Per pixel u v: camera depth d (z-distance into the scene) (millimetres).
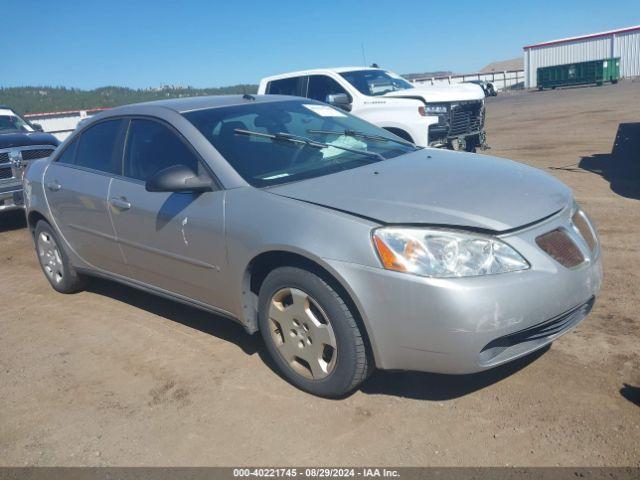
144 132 4266
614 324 3869
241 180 3572
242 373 3697
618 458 2656
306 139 4129
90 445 3125
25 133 8922
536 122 19766
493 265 2848
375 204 3121
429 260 2840
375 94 10016
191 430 3172
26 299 5430
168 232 3877
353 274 2951
